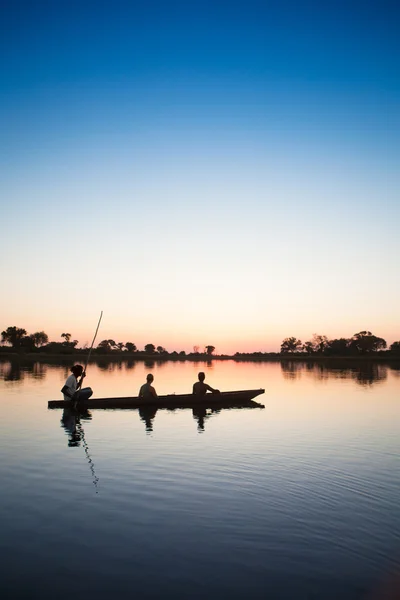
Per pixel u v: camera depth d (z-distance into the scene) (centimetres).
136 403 2269
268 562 679
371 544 738
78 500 910
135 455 1255
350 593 604
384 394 2908
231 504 896
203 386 2425
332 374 5394
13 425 1700
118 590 605
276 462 1198
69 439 1459
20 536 754
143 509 868
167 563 673
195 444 1399
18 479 1038
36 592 600
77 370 2234
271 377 4816
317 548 722
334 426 1731
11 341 15375
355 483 1030
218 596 595
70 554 696
